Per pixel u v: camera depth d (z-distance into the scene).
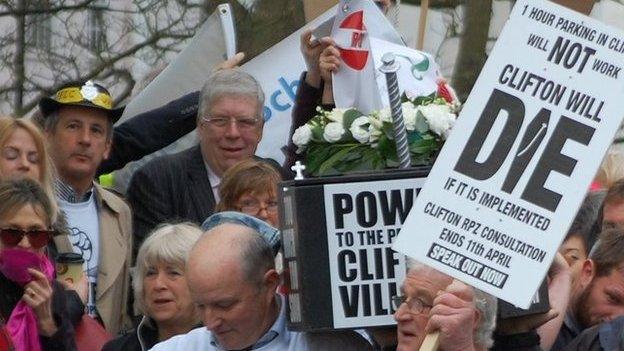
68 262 15.80
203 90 17.64
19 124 16.33
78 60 42.06
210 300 12.35
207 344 12.91
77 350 15.12
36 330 14.66
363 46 17.00
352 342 12.61
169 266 14.73
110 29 42.00
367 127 12.97
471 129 11.58
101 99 17.66
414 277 11.75
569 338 14.67
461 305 11.46
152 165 17.84
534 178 11.51
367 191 12.15
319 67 17.27
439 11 37.75
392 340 12.31
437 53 37.66
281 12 33.62
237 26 33.78
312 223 12.16
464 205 11.51
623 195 15.52
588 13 18.22
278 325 12.61
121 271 17.27
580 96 11.53
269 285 12.52
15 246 14.83
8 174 16.22
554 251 11.42
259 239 12.52
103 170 19.05
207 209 17.59
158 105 20.64
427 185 11.55
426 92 16.16
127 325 17.33
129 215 17.56
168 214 17.64
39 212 14.92
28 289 14.65
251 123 17.48
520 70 11.58
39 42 42.16
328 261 12.15
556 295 13.74
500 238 11.48
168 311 14.73
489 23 36.03
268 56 19.89
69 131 17.48
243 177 15.46
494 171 11.53
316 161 13.10
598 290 14.41
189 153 17.86
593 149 11.49
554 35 11.58
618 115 11.49
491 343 11.78
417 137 12.90
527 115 11.55
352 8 17.38
